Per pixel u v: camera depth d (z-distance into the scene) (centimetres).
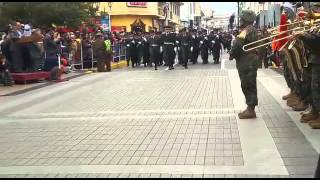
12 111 1141
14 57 1716
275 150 685
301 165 610
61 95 1396
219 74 1848
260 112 981
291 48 878
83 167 642
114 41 2734
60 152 728
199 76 1791
